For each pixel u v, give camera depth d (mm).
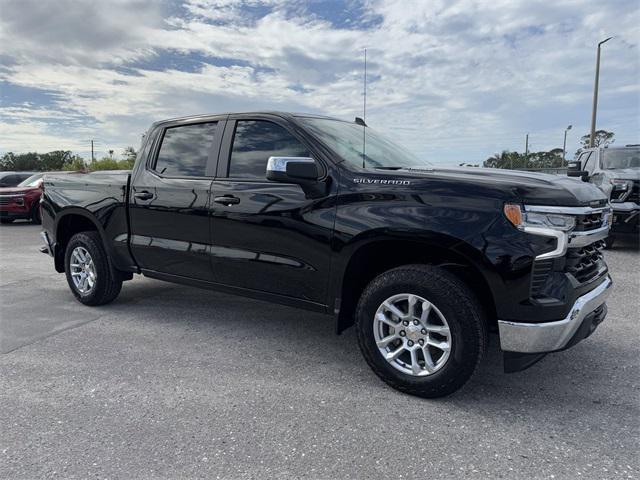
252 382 3309
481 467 2363
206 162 4102
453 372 2900
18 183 17109
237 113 4031
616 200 8078
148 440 2598
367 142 4023
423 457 2447
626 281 6094
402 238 3012
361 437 2629
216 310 5027
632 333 4207
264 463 2396
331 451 2500
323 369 3533
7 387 3232
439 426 2740
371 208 3146
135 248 4543
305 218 3412
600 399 3059
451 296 2855
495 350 3928
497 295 2791
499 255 2752
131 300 5414
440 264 3135
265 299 3809
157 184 4328
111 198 4676
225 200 3824
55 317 4777
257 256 3703
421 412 2898
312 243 3395
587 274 3086
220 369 3525
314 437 2629
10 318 4746
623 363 3596
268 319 4730
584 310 2820
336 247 3277
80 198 4949
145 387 3225
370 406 2971
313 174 3197
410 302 3023
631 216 7867
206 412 2896
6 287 6105
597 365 3564
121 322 4625
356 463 2398
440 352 3082
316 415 2861
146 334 4281
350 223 3203
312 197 3393
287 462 2404
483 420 2805
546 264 2732
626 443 2562
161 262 4395
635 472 2314
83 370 3502
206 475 2305
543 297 2736
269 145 3768
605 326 4387
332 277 3350
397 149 4324
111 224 4711
